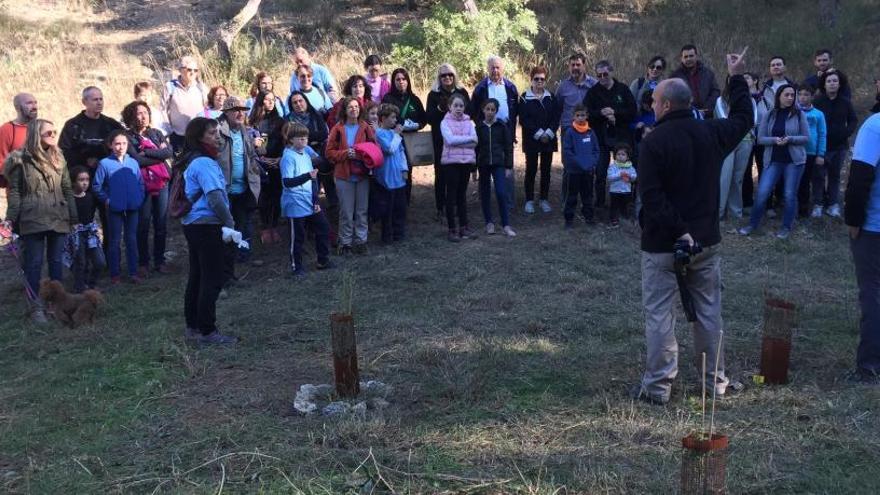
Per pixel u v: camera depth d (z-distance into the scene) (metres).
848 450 4.39
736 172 10.54
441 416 5.04
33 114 7.82
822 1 16.12
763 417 4.88
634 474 4.20
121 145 8.13
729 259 9.21
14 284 8.34
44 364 6.16
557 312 7.17
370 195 9.35
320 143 9.61
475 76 13.86
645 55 15.30
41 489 4.22
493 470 4.30
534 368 5.83
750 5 17.27
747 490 4.02
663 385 5.11
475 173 12.01
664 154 4.76
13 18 15.23
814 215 10.61
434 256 9.12
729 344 6.28
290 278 8.46
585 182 10.05
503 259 8.94
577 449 4.52
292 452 4.52
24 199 7.22
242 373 5.91
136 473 4.38
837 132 10.49
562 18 16.17
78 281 7.99
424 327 6.82
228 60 14.09
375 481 4.18
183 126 9.52
